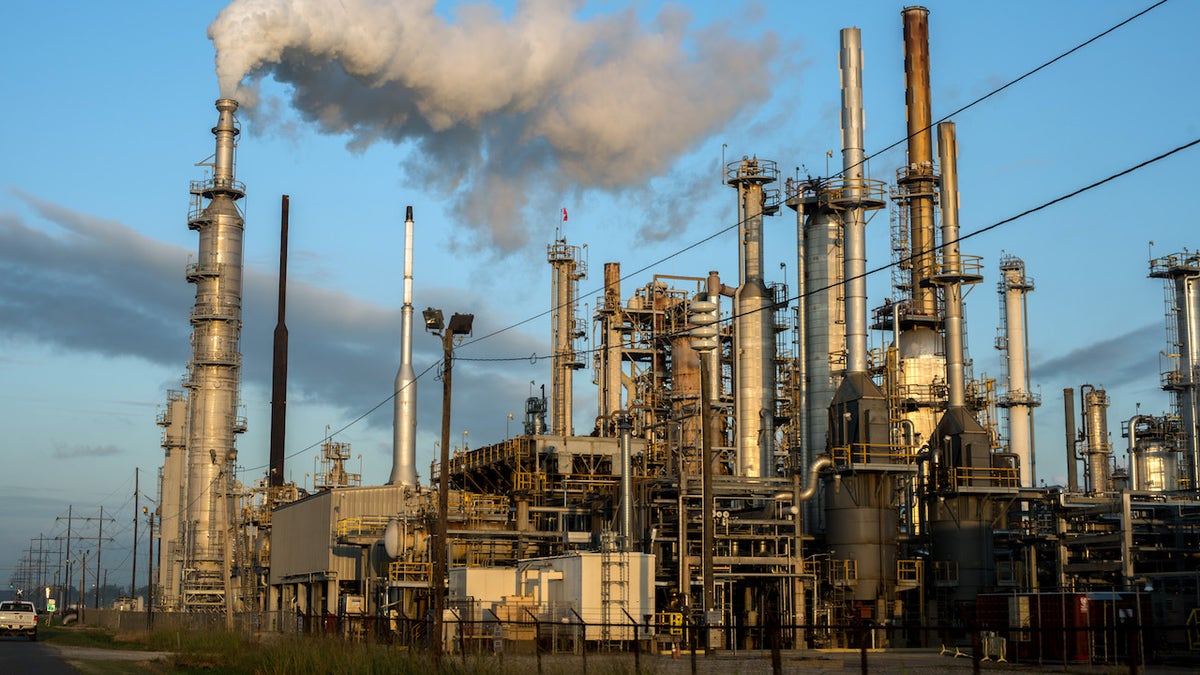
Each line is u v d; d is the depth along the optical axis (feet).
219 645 210.59
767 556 241.76
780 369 316.60
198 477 424.87
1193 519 251.60
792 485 245.24
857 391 256.32
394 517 284.00
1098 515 262.26
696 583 238.27
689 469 283.18
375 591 284.20
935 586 263.49
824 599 249.55
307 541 325.01
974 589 260.21
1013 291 380.99
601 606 214.48
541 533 271.49
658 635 216.95
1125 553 233.35
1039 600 191.83
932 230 302.86
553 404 377.09
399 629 220.02
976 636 111.04
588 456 286.87
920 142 306.96
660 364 361.10
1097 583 267.80
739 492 245.65
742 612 261.85
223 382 429.79
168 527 545.85
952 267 277.85
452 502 279.69
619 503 245.24
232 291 434.30
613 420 337.11
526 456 280.72
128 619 417.90
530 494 276.82
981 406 301.22
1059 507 253.44
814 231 281.54
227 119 439.22
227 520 378.32
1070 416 398.42
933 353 297.94
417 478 322.55
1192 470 351.67
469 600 222.48
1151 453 357.82
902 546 278.26
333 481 395.75
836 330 277.85
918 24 312.71
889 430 255.50
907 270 310.45
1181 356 357.20
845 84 271.69
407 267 328.70
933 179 303.27
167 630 284.41
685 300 330.95
